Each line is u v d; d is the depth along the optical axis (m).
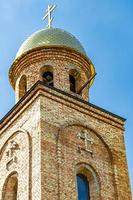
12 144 28.86
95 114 30.00
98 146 28.97
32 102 28.75
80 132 28.66
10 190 28.22
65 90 31.22
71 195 25.70
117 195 27.52
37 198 24.73
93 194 27.30
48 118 27.73
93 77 32.06
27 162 26.70
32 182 25.67
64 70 32.06
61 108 28.69
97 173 27.78
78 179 27.67
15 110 29.86
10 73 33.72
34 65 32.44
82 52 33.34
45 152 26.27
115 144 29.75
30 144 27.27
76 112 29.22
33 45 32.78
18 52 33.44
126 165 29.27
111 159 28.97
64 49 32.62
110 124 30.42
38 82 28.75
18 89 32.75
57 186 25.44
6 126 30.23
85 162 27.69
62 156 26.80
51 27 35.56
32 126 27.83
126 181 28.52
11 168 28.14
